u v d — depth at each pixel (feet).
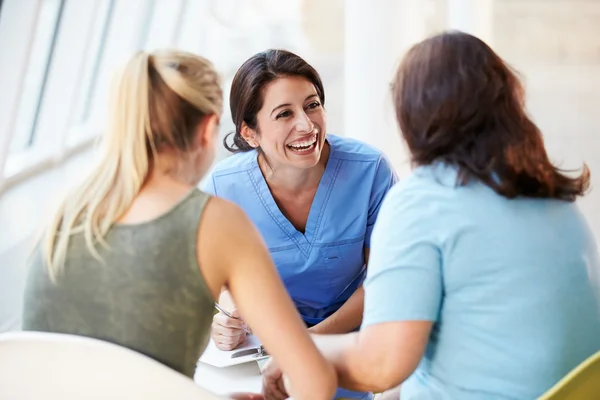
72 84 13.20
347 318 6.66
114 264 4.37
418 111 4.58
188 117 4.44
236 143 6.82
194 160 4.56
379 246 4.60
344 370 4.65
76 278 4.42
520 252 4.44
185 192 4.45
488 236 4.43
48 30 12.85
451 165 4.57
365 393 6.52
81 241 4.42
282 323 4.39
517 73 4.72
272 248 6.76
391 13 13.84
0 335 4.20
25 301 4.59
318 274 6.79
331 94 31.76
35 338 4.15
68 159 13.94
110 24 17.04
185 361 4.50
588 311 4.61
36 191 11.80
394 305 4.44
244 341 6.18
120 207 4.39
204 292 4.43
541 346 4.46
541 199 4.62
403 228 4.52
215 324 6.08
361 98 14.15
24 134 13.00
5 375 4.22
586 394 4.16
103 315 4.42
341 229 6.72
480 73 4.49
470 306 4.50
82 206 4.47
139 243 4.36
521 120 4.58
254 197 6.72
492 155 4.48
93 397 4.22
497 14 42.86
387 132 14.08
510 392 4.49
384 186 6.81
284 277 6.81
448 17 16.14
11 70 8.52
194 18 24.54
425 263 4.45
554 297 4.47
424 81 4.56
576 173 5.05
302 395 4.42
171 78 4.40
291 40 38.93
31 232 10.53
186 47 24.76
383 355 4.47
